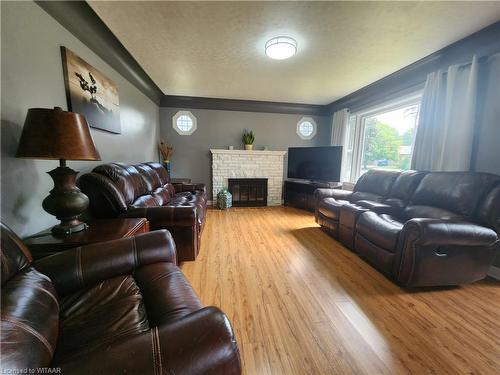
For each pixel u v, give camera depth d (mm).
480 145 2256
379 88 3523
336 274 2041
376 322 1446
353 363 1154
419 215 2203
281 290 1783
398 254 1832
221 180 4773
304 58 2641
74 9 1699
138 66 2920
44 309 731
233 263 2227
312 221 3744
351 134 4473
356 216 2451
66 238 1303
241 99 4566
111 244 1176
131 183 2143
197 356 533
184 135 4695
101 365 485
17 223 1329
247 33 2119
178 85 3717
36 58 1449
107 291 1011
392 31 2068
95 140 2164
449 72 2395
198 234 2307
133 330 810
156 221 1913
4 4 1229
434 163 2625
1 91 1225
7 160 1262
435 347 1256
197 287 1810
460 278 1789
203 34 2145
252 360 1165
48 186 1590
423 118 2730
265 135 5008
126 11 1805
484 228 1736
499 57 2084
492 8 1742
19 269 835
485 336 1339
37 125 1153
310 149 4492
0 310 593
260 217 3980
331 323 1432
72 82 1772
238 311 1533
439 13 1805
